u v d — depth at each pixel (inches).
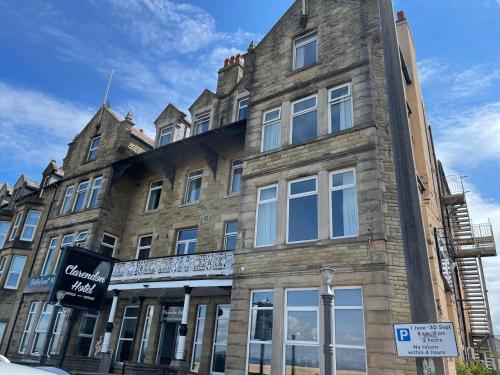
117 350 720.3
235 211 677.3
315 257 453.4
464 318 823.1
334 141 499.5
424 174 605.9
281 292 462.6
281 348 437.1
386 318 379.6
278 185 529.0
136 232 814.5
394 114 302.5
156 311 697.6
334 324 413.1
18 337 810.8
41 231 960.3
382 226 420.2
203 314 646.5
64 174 989.8
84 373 540.7
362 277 410.3
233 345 473.7
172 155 785.6
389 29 333.1
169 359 647.8
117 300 743.7
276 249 489.4
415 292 249.1
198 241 699.4
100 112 1008.9
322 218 468.4
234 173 725.3
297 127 557.3
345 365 391.9
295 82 581.6
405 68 620.7
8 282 930.1
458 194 834.2
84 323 752.3
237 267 515.5
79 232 829.8
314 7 617.9
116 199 847.1
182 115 909.2
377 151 459.5
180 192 781.9
